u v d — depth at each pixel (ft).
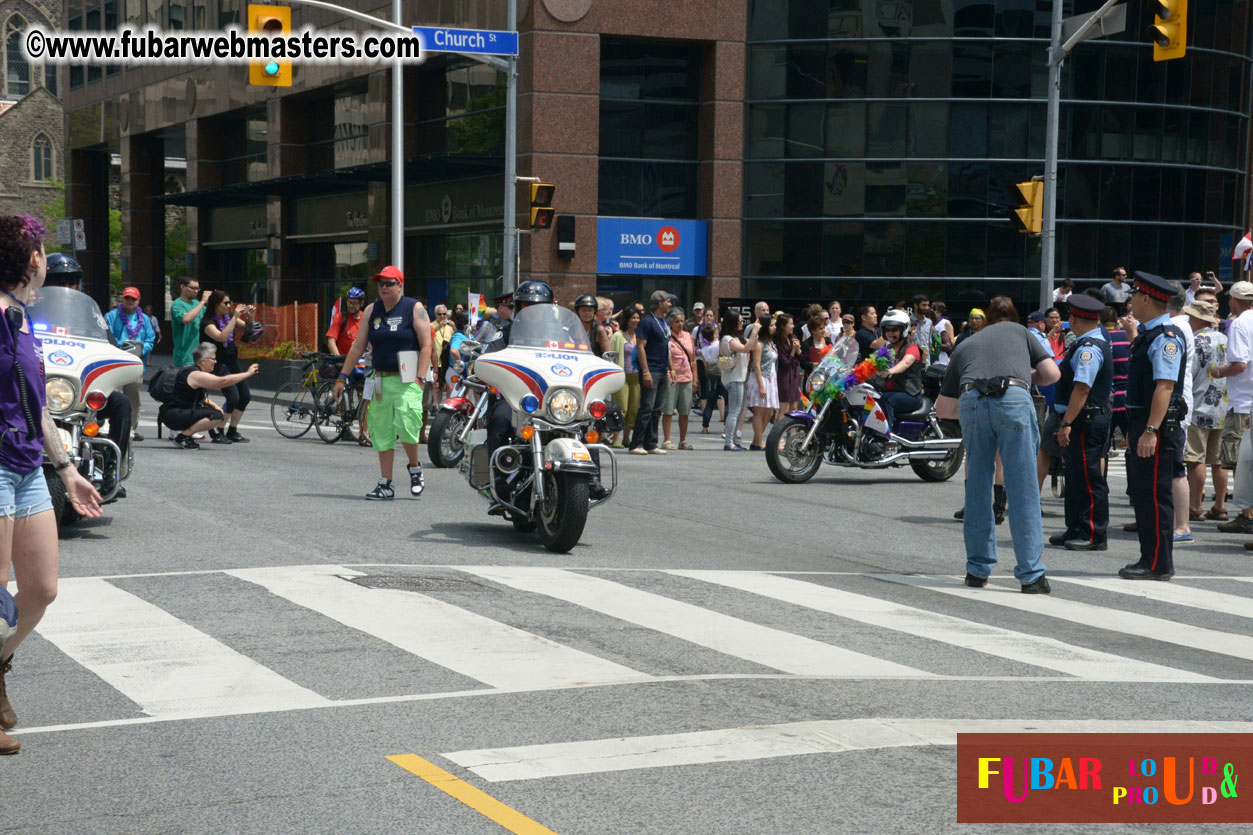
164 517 36.47
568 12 103.81
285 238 143.84
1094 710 19.53
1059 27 72.23
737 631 24.32
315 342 103.55
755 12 108.17
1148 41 108.78
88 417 33.24
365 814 14.62
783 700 19.47
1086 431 36.50
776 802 15.10
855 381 49.06
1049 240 72.84
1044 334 57.82
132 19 167.12
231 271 161.17
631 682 20.34
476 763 16.35
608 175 107.55
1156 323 31.71
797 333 106.63
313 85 131.34
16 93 281.33
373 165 113.80
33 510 16.87
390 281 40.42
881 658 22.57
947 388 30.73
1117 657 23.35
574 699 19.29
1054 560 34.78
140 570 28.81
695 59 109.19
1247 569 34.17
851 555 34.63
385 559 30.68
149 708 18.71
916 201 107.65
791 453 49.88
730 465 56.29
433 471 50.83
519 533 35.73
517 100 105.81
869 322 64.49
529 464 33.65
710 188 108.47
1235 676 22.22
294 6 134.10
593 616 25.17
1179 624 26.84
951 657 22.85
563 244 83.46
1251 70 114.52
